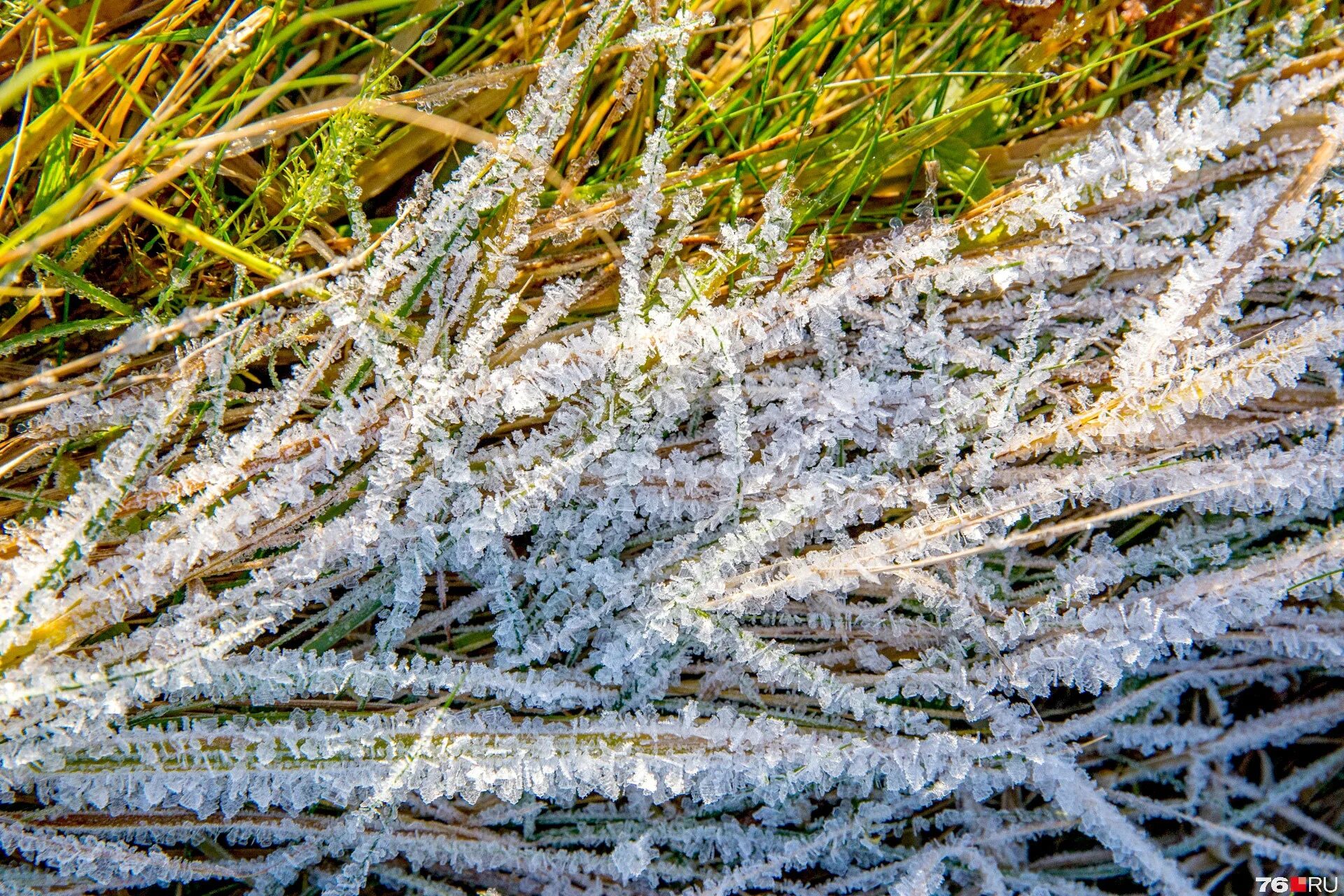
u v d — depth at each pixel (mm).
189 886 531
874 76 549
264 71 532
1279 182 517
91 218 469
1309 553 516
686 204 512
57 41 514
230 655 510
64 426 509
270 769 501
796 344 526
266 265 481
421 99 513
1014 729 525
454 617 528
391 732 507
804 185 538
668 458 524
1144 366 509
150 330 476
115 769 498
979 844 540
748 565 519
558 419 513
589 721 516
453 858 526
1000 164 540
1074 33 533
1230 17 540
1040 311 512
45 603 491
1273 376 511
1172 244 526
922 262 520
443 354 511
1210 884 539
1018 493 515
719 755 510
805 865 531
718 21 548
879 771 526
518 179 504
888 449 519
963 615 520
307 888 531
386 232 498
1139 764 548
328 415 505
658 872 532
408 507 507
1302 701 550
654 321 505
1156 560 532
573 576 521
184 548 499
